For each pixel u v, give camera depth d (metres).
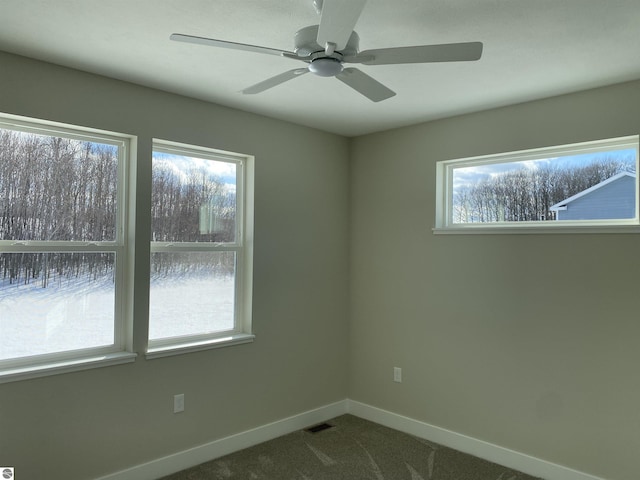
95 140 2.84
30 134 2.61
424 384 3.70
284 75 2.02
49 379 2.56
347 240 4.24
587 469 2.88
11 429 2.44
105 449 2.76
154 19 2.05
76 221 2.77
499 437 3.26
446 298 3.59
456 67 2.58
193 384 3.18
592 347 2.88
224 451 3.32
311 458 3.28
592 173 3.02
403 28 2.11
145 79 2.82
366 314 4.12
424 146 3.75
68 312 2.72
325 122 3.77
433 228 3.66
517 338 3.21
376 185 4.08
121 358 2.81
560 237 3.03
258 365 3.56
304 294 3.89
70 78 2.63
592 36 2.19
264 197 3.61
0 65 2.40
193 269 3.31
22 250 2.56
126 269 2.95
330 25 1.55
